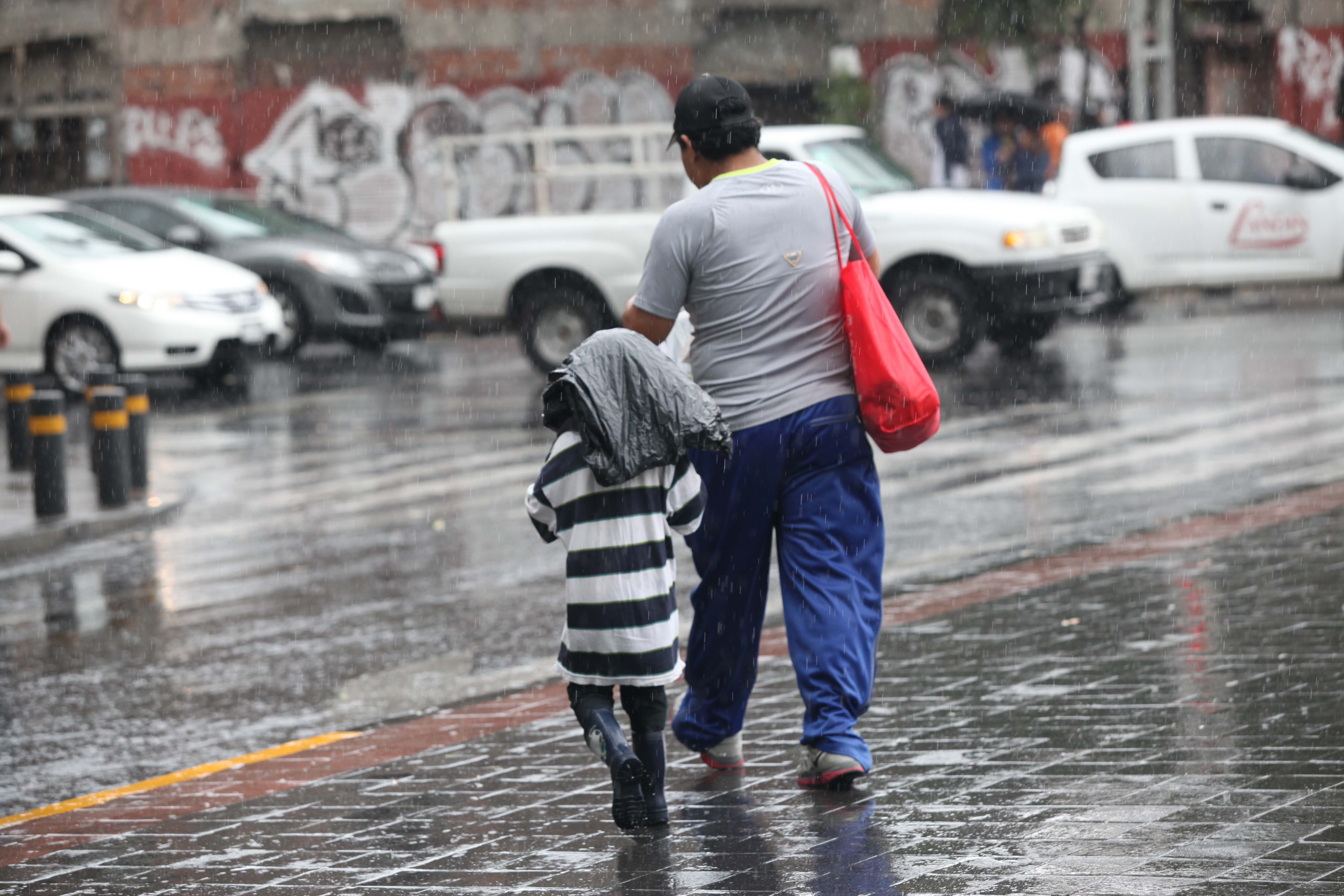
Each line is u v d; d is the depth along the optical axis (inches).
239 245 2935.5
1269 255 2815.0
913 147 4227.4
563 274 2691.9
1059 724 794.2
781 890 596.4
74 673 1111.0
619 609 682.8
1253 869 578.9
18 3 4384.8
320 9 4229.8
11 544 1553.9
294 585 1352.1
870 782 723.4
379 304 2928.2
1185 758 723.4
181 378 2815.0
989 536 1364.4
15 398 1989.4
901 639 1009.5
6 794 854.5
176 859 700.7
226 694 1035.3
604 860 650.2
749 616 753.0
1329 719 770.2
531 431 2151.8
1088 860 600.7
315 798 780.6
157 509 1700.3
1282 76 4409.5
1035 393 2185.0
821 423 732.0
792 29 4274.1
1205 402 2026.3
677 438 678.5
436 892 628.7
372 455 2031.3
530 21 4222.4
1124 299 2945.4
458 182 2763.3
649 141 2711.6
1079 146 2920.8
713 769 773.3
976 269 2425.0
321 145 4266.7
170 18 4276.6
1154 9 4180.6
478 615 1212.5
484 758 829.2
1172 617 1010.7
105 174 4365.2
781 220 731.4
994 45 4168.3
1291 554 1182.9
